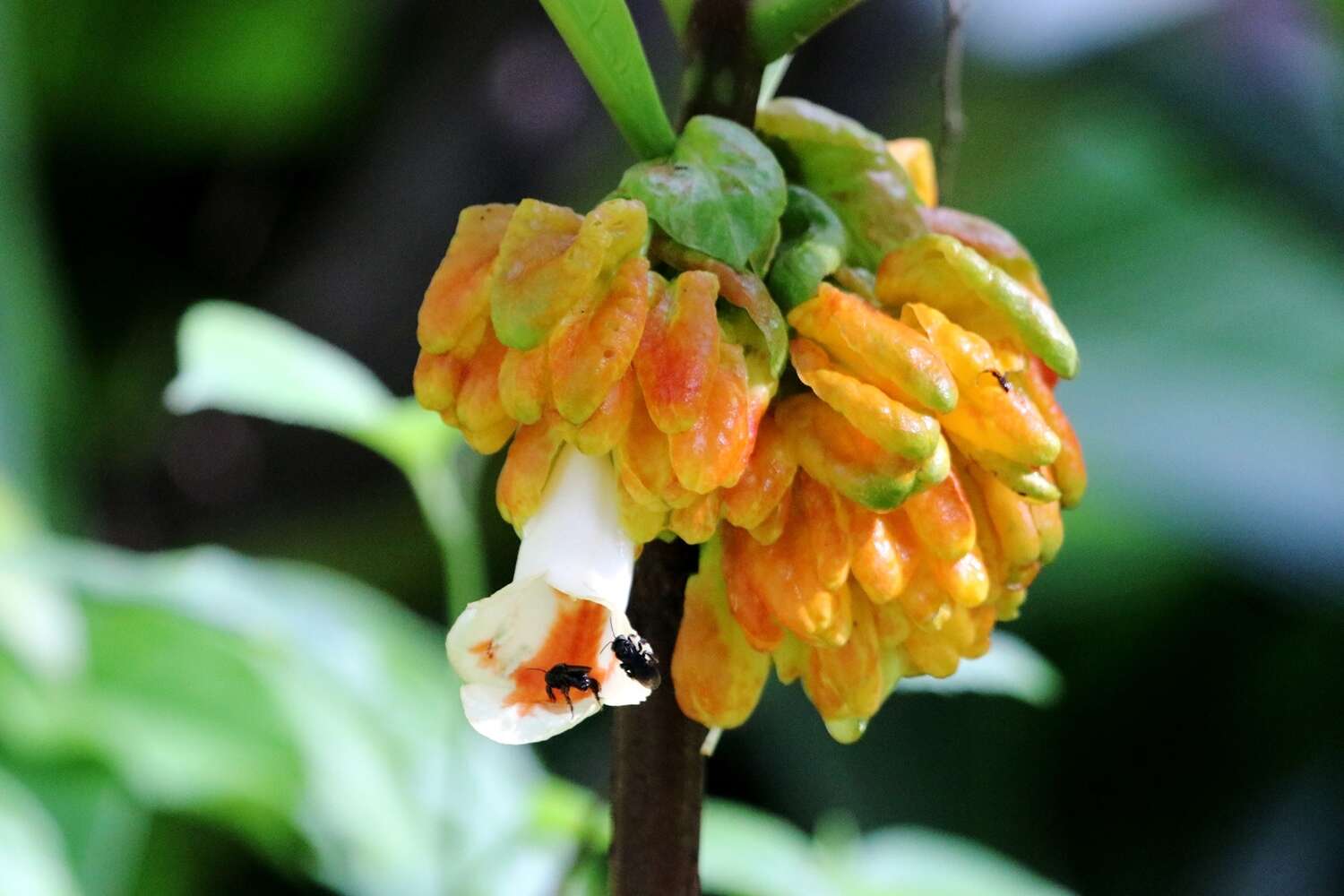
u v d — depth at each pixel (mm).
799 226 618
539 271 597
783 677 623
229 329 722
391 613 995
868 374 607
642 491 599
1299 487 1193
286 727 867
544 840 735
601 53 605
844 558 606
